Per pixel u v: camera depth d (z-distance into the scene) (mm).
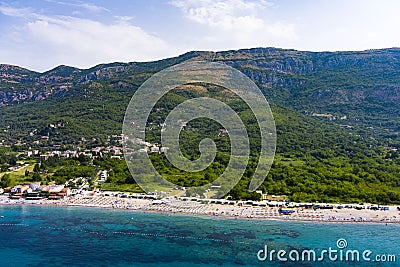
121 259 150500
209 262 148000
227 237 174750
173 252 157375
